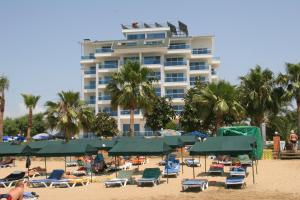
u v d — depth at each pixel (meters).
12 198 12.16
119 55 81.75
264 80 46.38
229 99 41.84
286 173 28.05
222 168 28.36
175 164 30.14
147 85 43.59
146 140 27.33
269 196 20.00
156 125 62.62
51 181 25.89
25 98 57.06
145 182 24.67
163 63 80.31
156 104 62.62
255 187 22.84
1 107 53.56
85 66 85.75
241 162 30.98
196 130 57.16
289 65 45.34
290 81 45.50
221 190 22.11
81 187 25.28
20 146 30.09
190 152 24.08
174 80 80.25
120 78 43.31
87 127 46.44
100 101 80.38
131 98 42.78
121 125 78.88
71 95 44.31
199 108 43.19
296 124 51.78
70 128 43.88
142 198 20.64
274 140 39.69
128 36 86.12
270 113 49.44
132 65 43.94
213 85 42.59
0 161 40.97
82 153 27.31
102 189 24.14
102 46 85.62
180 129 62.44
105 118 69.50
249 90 46.97
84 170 32.16
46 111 44.59
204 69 81.56
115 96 43.75
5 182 26.33
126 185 25.23
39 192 23.70
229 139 24.48
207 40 83.44
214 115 44.84
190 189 22.83
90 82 85.44
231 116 51.47
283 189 22.00
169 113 63.44
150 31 85.31
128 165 34.19
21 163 43.53
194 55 82.19
